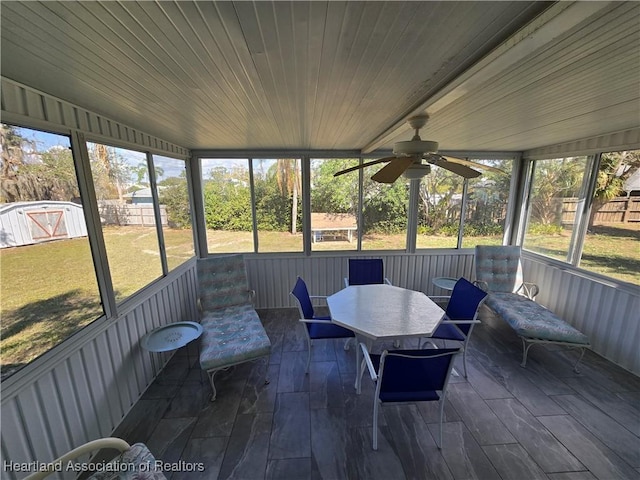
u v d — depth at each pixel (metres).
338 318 2.29
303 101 1.72
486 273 3.72
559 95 1.65
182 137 2.88
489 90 1.57
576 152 3.15
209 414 2.15
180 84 1.44
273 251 4.13
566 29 0.86
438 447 1.86
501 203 4.20
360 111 1.94
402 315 2.34
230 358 2.27
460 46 1.07
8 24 0.87
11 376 1.38
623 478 1.66
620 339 2.70
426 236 4.22
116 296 2.18
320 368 2.71
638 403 2.24
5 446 1.31
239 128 2.48
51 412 1.55
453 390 2.39
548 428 2.00
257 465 1.75
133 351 2.30
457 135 2.88
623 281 2.72
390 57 1.15
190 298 3.54
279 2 0.79
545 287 3.58
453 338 2.47
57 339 1.65
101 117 2.04
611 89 1.55
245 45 1.05
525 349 2.71
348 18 0.89
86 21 0.87
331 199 4.05
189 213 3.74
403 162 1.93
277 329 3.48
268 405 2.23
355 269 3.42
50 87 1.47
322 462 1.76
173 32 0.95
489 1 0.79
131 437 1.96
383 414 2.13
